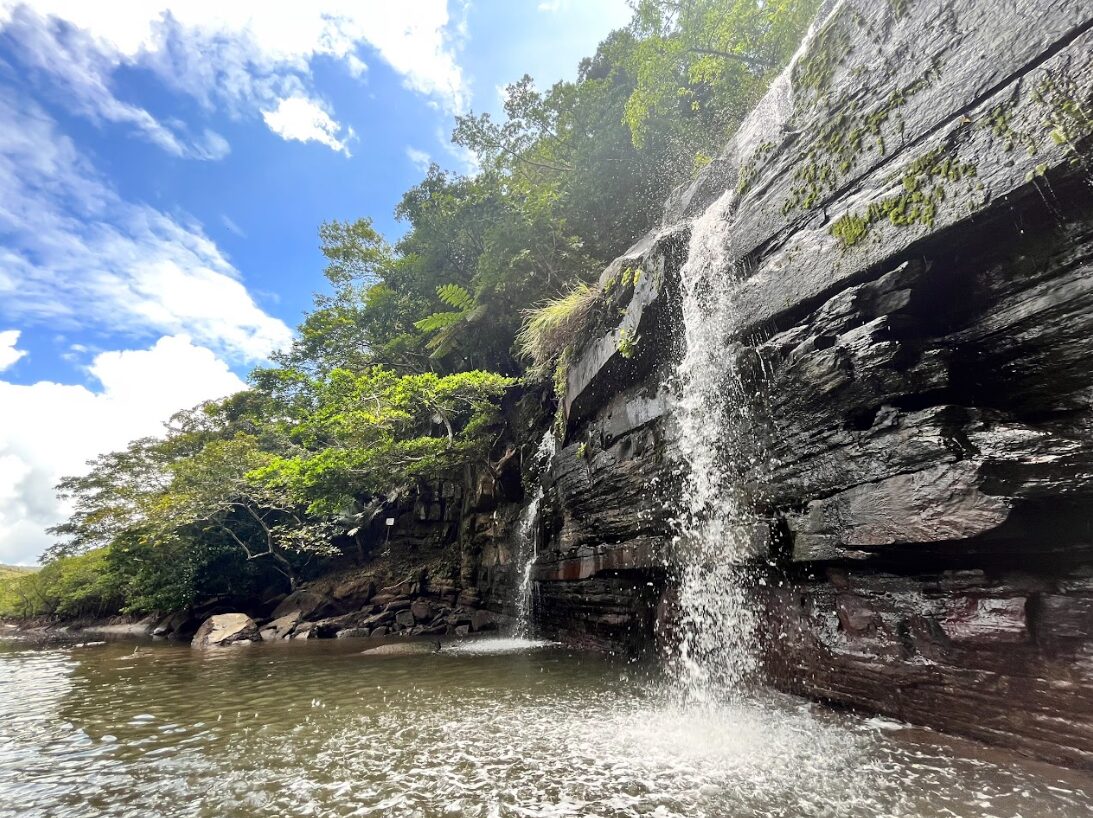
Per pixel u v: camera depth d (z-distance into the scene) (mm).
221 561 27188
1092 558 3566
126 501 29969
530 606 15578
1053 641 3672
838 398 5242
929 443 4305
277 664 11930
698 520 7750
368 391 19969
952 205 4363
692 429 7984
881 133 5117
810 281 5691
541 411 16750
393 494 23188
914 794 3457
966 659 4184
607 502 10547
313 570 27422
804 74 6191
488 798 3875
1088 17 3586
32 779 4750
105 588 32094
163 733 6285
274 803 4027
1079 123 3582
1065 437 3719
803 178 6016
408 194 26500
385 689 8328
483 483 19219
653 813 3482
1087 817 2996
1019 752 3805
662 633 8695
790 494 5918
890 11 5117
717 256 7531
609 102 17797
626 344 9148
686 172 15852
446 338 21984
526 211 19406
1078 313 3959
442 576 21531
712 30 13516
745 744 4672
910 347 4715
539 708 6578
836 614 5457
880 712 4859
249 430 32031
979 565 4156
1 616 47531
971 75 4344
